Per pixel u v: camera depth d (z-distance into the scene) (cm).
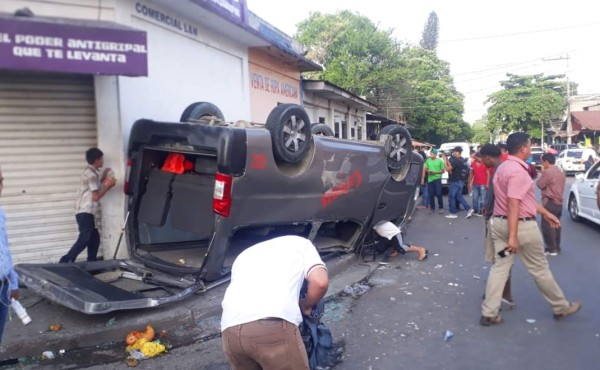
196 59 945
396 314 584
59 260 684
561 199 873
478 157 1366
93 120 709
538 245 523
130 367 443
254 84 1242
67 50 571
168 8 845
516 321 551
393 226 836
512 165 509
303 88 1680
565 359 455
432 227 1208
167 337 505
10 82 659
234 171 554
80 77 697
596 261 822
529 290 662
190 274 599
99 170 688
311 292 290
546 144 5009
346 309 602
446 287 689
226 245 584
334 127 2112
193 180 619
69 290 502
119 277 632
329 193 700
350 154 727
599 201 701
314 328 332
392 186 836
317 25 3600
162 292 589
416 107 4353
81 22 609
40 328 492
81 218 653
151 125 608
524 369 438
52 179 689
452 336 514
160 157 658
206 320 546
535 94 5019
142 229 674
